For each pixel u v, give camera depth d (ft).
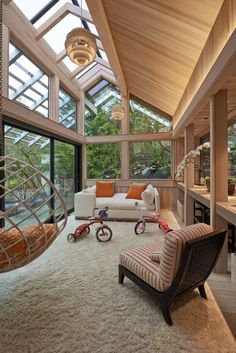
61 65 16.87
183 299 6.31
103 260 8.95
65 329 5.09
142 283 6.05
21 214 12.46
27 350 4.53
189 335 4.91
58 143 17.63
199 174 16.96
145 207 14.94
